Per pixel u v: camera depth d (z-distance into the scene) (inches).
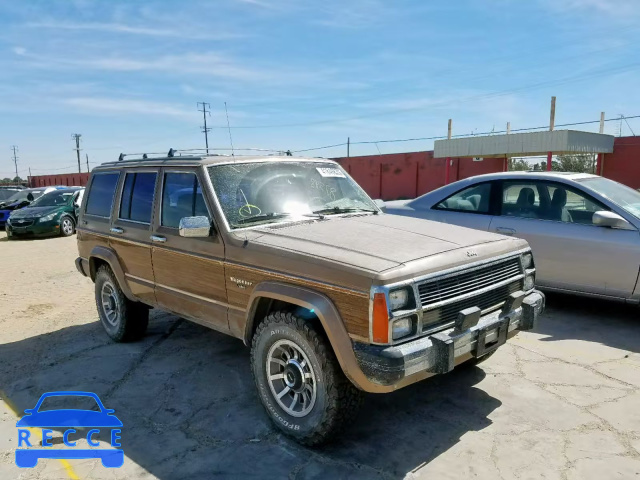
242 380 165.9
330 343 117.5
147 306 203.6
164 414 144.8
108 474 116.9
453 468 115.8
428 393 153.7
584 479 111.3
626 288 203.8
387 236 136.0
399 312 107.6
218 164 157.9
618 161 792.3
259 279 131.2
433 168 1047.0
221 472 116.4
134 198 185.6
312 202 165.2
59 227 580.1
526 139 776.9
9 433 137.0
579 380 160.4
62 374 175.0
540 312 146.5
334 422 119.1
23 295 297.4
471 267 124.5
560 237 217.0
